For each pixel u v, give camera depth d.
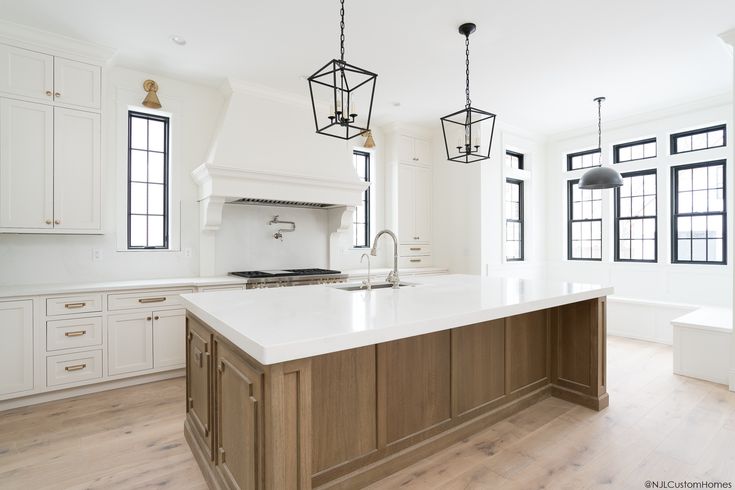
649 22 2.99
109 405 2.96
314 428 1.81
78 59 3.26
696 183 4.78
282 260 4.67
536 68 3.79
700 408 2.88
